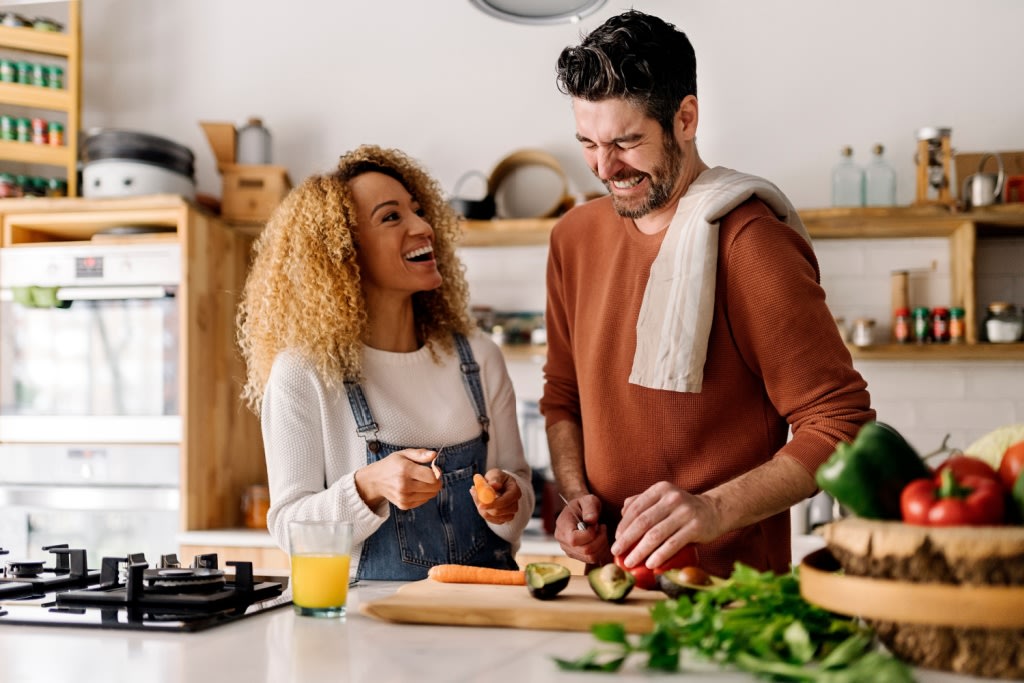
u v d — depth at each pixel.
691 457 1.70
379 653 1.06
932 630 0.92
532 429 3.78
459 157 3.94
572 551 1.67
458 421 1.94
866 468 0.97
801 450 1.49
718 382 1.68
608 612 1.18
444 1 3.98
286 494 1.76
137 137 3.52
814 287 1.62
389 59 4.00
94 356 3.44
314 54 4.05
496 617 1.22
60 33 3.83
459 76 3.96
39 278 3.45
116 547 3.39
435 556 1.81
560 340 2.02
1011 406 3.53
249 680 0.94
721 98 3.75
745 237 1.63
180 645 1.11
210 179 4.07
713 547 1.67
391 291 1.97
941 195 3.35
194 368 3.41
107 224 3.55
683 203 1.70
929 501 0.93
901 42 3.66
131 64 4.12
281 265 1.94
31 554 3.44
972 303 3.34
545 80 3.90
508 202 3.79
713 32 3.77
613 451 1.77
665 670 0.97
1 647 1.10
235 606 1.34
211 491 3.51
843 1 3.70
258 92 4.07
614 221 1.85
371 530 1.63
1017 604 0.87
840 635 1.01
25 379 3.47
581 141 1.69
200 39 4.11
